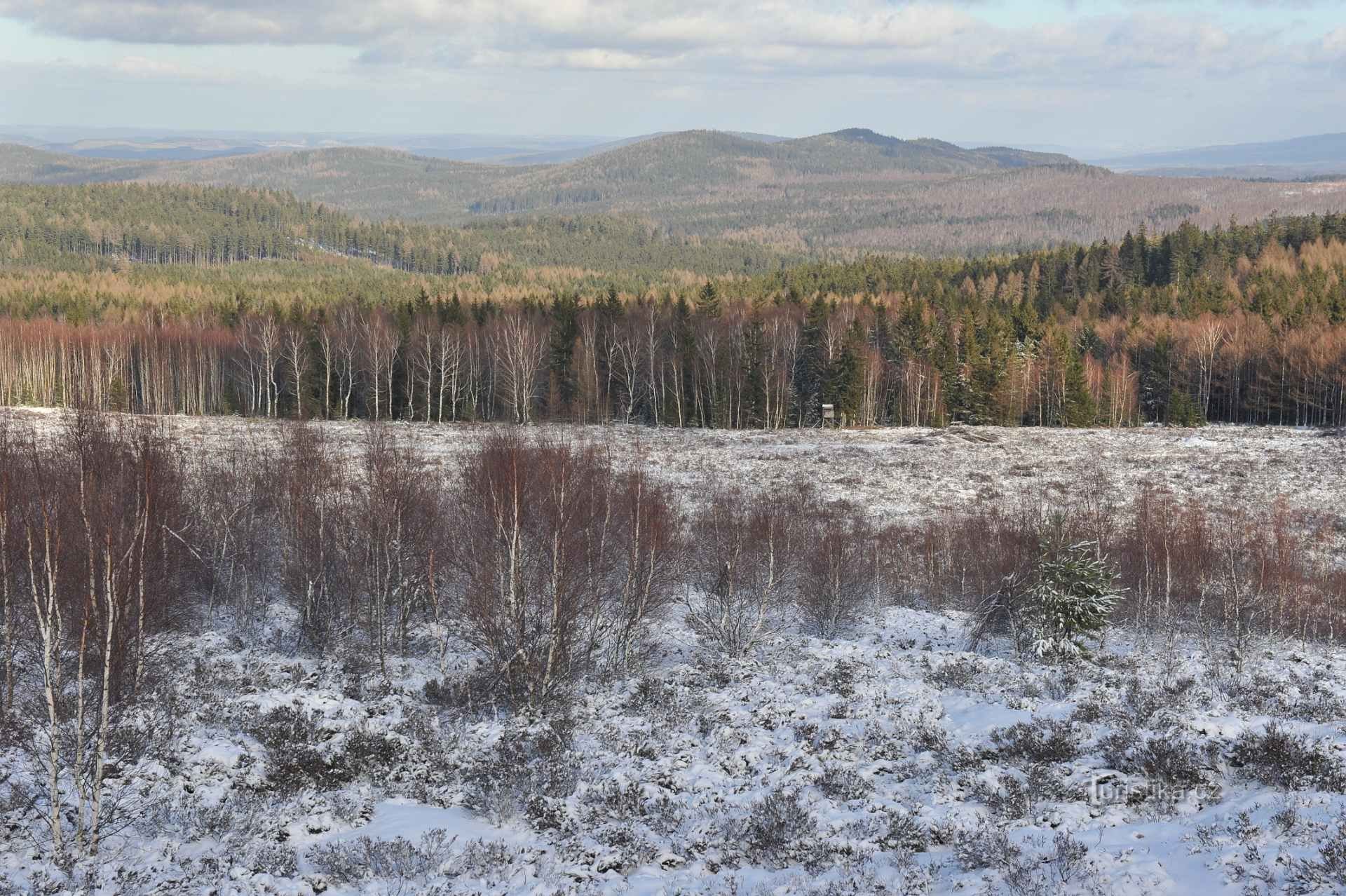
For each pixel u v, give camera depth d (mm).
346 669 24391
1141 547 33250
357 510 28281
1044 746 16938
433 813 15602
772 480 54031
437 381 87938
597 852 13766
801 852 13664
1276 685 21594
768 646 27938
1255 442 67250
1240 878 11273
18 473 17578
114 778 15719
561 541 22031
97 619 17000
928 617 33031
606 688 23109
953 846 13641
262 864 13273
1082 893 11500
